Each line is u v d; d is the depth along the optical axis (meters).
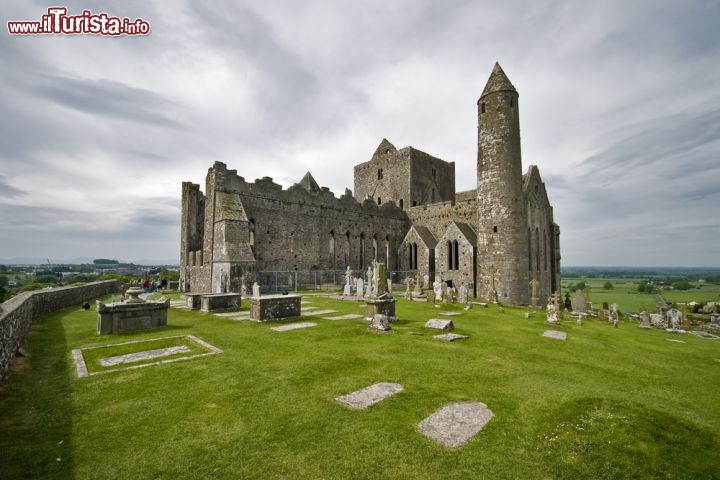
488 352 10.02
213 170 31.61
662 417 5.72
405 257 43.19
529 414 5.99
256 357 9.15
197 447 4.91
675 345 13.92
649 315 23.67
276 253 35.41
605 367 9.29
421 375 7.89
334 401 6.43
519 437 5.27
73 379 7.43
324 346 10.34
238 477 4.29
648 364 10.01
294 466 4.52
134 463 4.54
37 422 5.58
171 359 8.91
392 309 14.56
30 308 12.98
